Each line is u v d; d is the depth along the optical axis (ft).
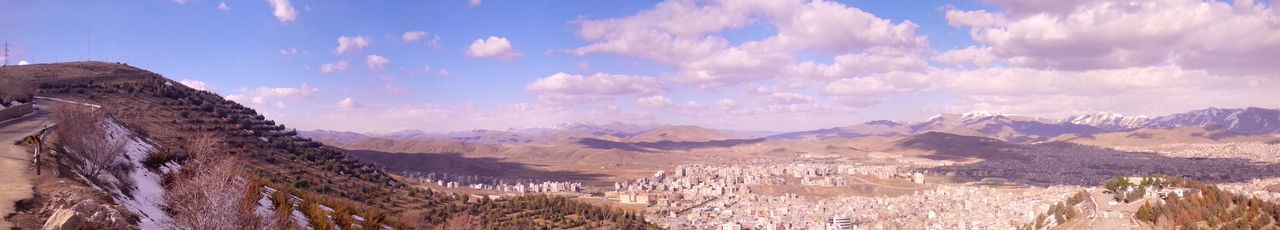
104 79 461.37
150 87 459.32
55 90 396.37
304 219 173.47
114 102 398.01
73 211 96.99
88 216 100.89
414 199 359.87
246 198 132.87
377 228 188.03
